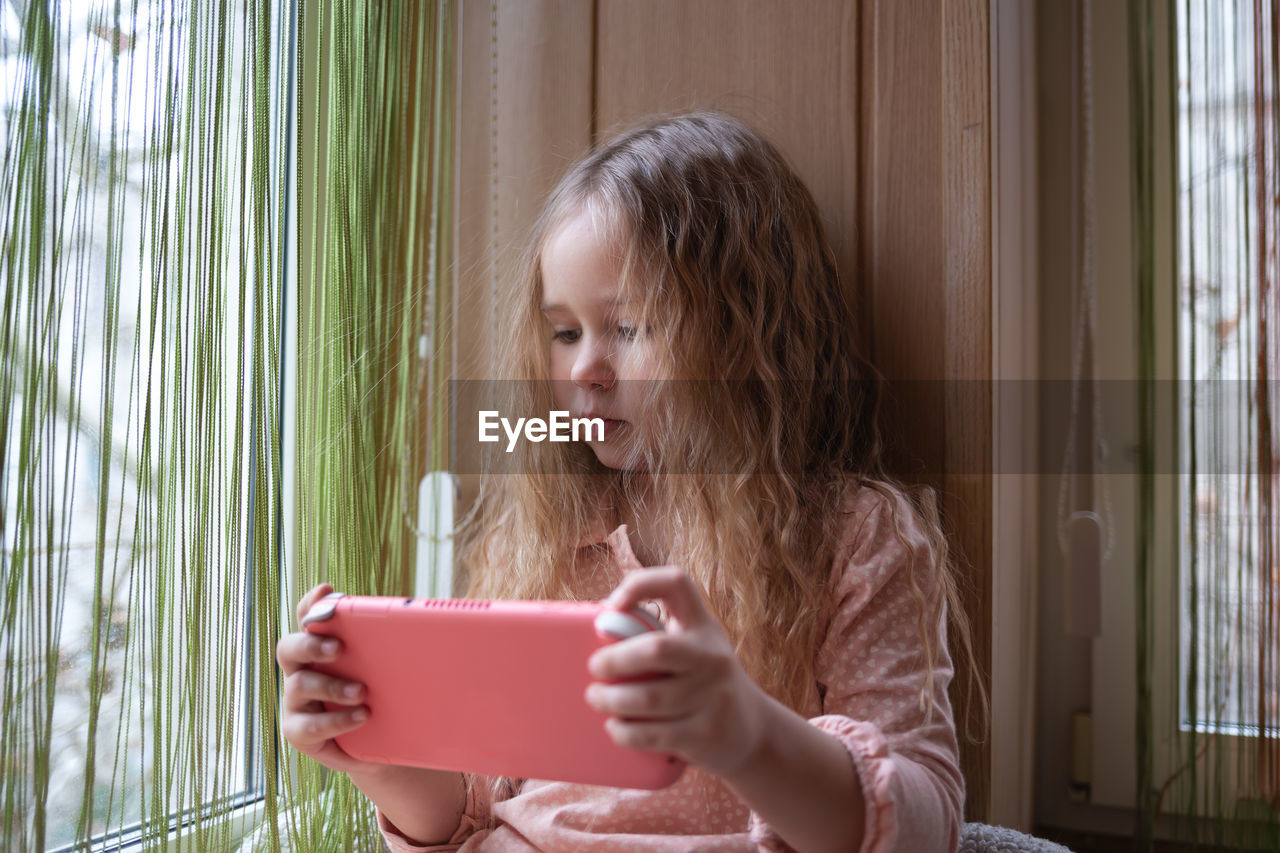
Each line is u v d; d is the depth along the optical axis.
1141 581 1.02
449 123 1.02
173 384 0.68
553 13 1.02
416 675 0.57
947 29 0.87
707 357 0.83
